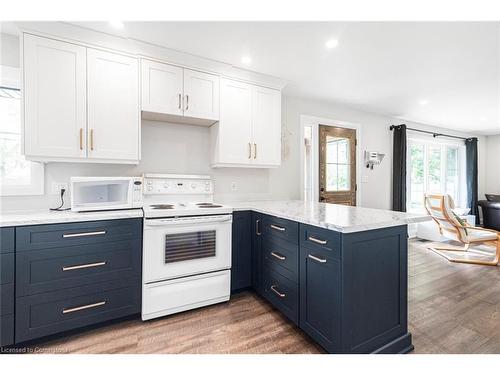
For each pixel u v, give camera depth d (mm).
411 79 2920
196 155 2820
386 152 4535
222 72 2561
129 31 1971
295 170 3520
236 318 2031
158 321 1986
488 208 5145
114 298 1886
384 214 1839
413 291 2566
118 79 2100
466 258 3600
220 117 2562
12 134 2094
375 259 1520
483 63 2512
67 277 1734
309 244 1664
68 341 1729
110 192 2053
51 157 1902
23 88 1809
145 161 2561
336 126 3902
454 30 1951
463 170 6059
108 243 1859
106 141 2061
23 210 2070
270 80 2832
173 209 2117
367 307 1487
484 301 2344
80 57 1970
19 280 1605
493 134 6324
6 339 1579
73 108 1950
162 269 2008
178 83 2338
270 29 1946
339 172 3947
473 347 1677
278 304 2027
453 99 3621
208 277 2199
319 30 1962
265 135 2840
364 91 3309
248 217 2479
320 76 2824
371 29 1944
